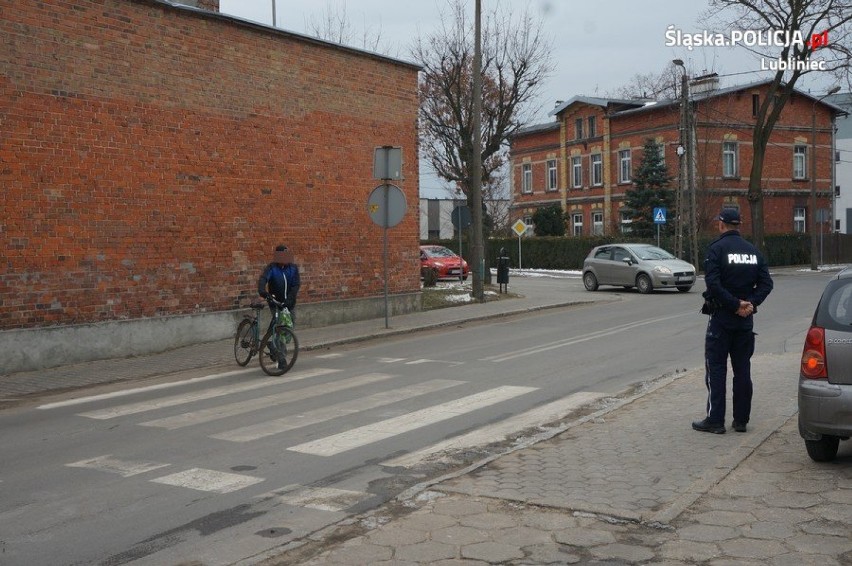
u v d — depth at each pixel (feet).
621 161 172.86
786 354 41.55
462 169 102.37
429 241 171.12
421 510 18.39
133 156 46.14
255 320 41.73
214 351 47.11
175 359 44.50
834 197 171.83
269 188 54.65
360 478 21.54
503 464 22.07
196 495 20.07
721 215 24.89
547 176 195.42
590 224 181.88
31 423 29.07
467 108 99.76
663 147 161.99
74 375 39.70
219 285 51.24
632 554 15.65
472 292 78.79
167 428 27.71
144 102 46.73
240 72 52.54
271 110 54.70
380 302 63.36
